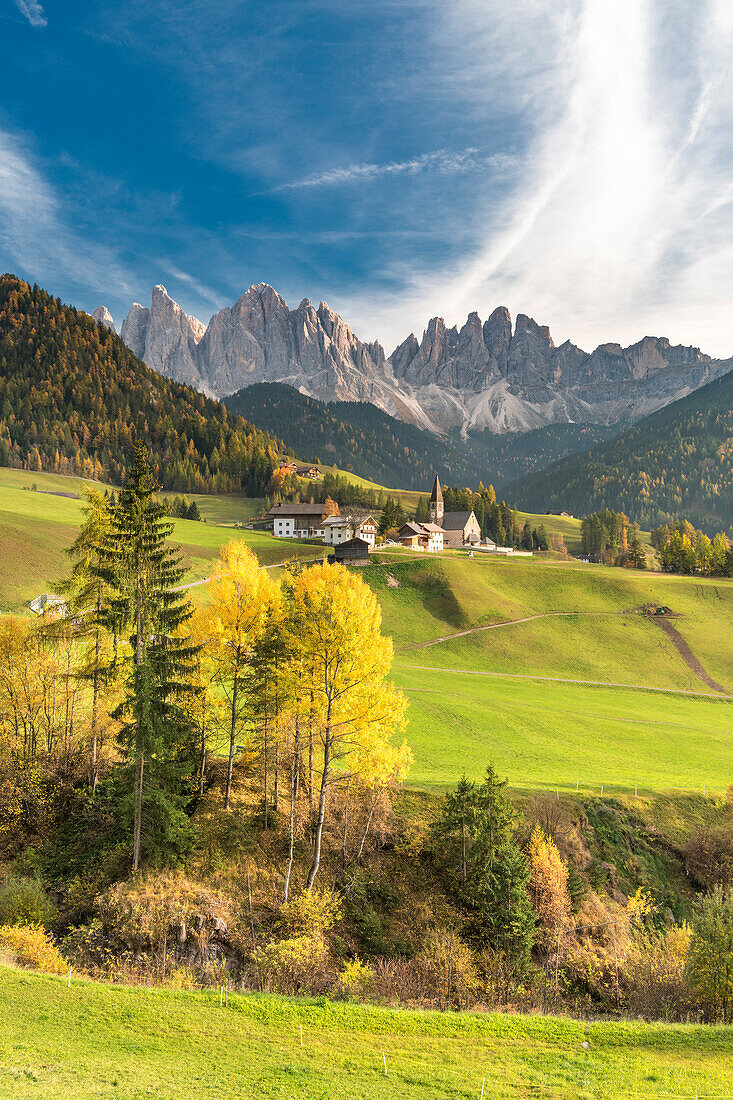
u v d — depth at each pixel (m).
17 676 39.09
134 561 31.69
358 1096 16.69
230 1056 19.02
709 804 49.66
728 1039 21.97
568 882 37.03
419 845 38.16
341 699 32.66
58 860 34.28
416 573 131.25
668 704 90.00
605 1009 31.39
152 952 28.89
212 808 37.19
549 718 71.44
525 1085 17.95
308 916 31.14
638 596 133.50
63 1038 18.95
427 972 30.69
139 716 30.91
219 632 35.16
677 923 39.53
